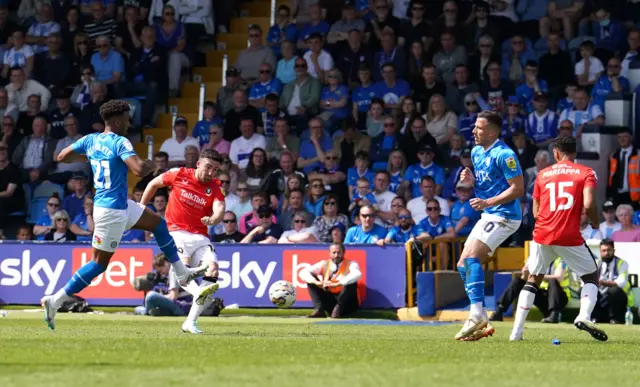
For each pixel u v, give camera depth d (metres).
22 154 47.97
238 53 50.81
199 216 23.17
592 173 21.16
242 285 37.44
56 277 38.66
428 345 19.17
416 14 47.44
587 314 21.50
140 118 49.53
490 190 21.00
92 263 21.66
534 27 46.91
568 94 42.97
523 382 12.99
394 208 38.91
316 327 27.47
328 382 12.51
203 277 23.05
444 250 37.84
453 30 46.66
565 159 21.50
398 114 44.91
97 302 38.28
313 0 51.66
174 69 51.22
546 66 44.56
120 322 29.73
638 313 33.72
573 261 21.45
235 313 37.34
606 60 44.72
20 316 33.94
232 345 18.03
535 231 21.45
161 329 24.66
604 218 40.00
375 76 46.56
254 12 54.66
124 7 52.28
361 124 45.78
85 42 51.03
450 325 29.89
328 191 41.41
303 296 36.84
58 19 52.78
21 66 51.44
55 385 11.93
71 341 18.72
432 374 13.62
